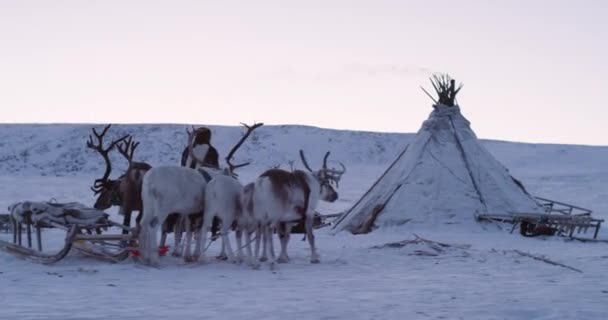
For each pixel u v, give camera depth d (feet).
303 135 295.07
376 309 33.94
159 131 287.28
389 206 85.92
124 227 49.60
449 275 46.57
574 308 34.63
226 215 48.73
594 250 65.21
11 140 268.00
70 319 30.55
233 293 38.11
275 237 76.69
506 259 55.11
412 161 89.92
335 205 138.82
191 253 55.16
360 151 286.05
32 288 38.70
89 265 47.85
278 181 47.73
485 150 93.25
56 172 236.22
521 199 89.45
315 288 40.29
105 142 273.33
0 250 52.06
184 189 47.96
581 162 261.44
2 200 139.13
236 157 266.16
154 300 35.55
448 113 93.76
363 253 58.75
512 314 33.30
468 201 85.97
